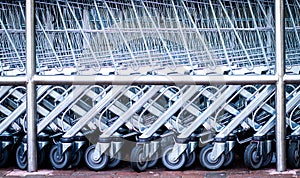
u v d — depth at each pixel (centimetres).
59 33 439
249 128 434
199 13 441
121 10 429
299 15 456
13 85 392
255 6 443
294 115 464
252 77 396
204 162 408
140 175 393
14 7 442
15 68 436
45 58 438
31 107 394
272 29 433
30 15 392
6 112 430
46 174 395
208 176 388
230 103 457
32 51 392
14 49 416
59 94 431
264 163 413
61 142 406
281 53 392
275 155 420
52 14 438
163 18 425
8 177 386
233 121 407
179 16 436
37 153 411
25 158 410
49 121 407
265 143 408
